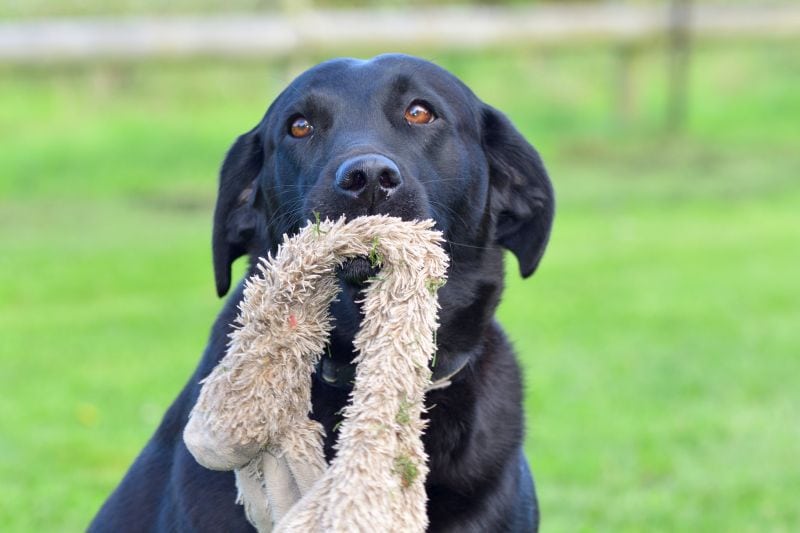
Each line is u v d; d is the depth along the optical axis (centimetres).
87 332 1190
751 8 2389
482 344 546
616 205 1881
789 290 1366
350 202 464
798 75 2761
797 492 807
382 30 2114
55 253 1542
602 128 2412
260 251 561
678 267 1484
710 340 1161
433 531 502
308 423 433
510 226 582
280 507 430
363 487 387
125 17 2358
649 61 2745
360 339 419
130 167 2031
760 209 1861
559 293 1347
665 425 930
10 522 756
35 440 902
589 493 810
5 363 1084
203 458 423
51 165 2012
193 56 2000
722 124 2498
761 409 968
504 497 519
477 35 2216
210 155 2097
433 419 510
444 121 531
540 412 955
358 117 518
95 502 797
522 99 2556
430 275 421
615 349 1124
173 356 1110
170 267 1473
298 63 2053
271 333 422
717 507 785
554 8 2394
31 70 1962
